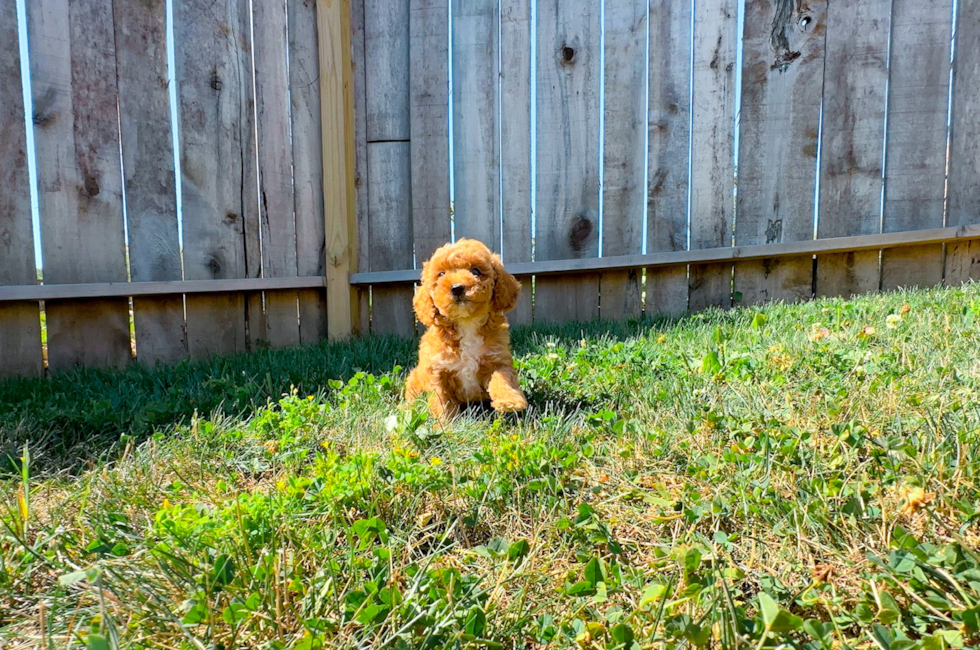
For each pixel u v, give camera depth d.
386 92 1.51
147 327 1.30
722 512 0.54
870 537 0.49
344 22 1.47
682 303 1.52
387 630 0.42
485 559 0.52
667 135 1.47
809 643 0.37
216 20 1.33
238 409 0.94
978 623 0.36
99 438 0.84
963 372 0.80
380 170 1.53
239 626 0.42
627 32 1.45
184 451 0.76
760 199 1.46
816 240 1.42
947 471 0.54
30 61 1.14
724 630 0.37
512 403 0.84
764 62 1.43
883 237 1.40
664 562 0.49
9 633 0.43
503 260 1.52
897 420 0.65
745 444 0.67
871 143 1.42
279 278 1.42
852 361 0.89
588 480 0.66
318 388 1.06
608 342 1.21
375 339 1.42
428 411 0.88
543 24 1.46
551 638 0.41
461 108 1.49
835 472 0.59
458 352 0.93
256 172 1.41
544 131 1.49
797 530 0.50
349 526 0.56
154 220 1.29
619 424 0.75
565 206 1.51
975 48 1.37
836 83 1.42
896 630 0.38
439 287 0.91
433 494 0.61
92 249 1.22
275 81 1.42
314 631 0.39
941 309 1.09
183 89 1.30
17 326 1.18
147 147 1.27
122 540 0.54
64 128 1.18
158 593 0.45
